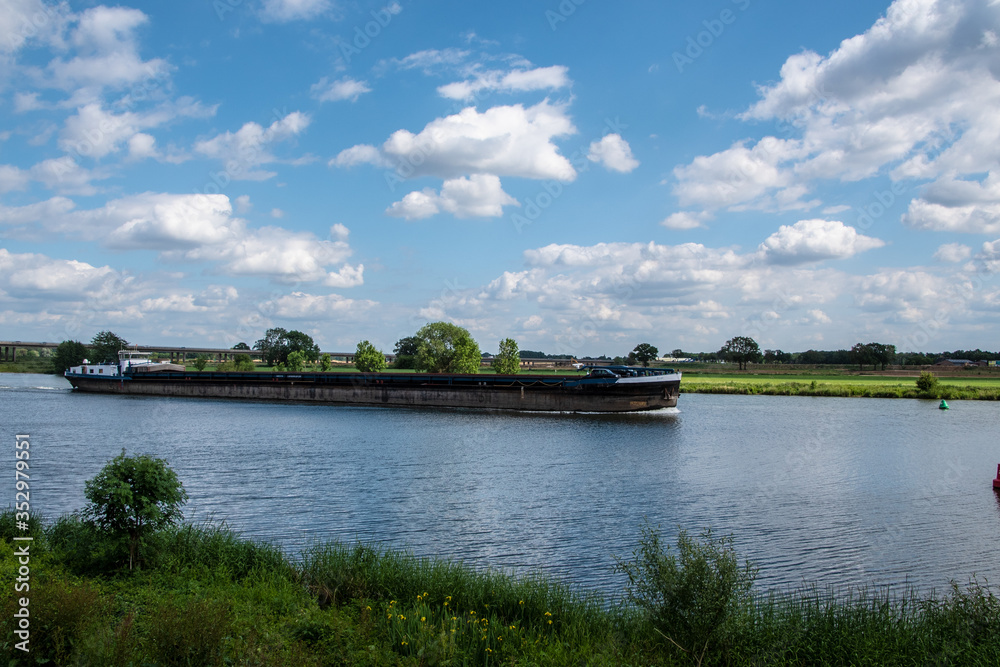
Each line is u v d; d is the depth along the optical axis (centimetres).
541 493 3098
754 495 3111
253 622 1201
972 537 2403
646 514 2712
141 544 1541
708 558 1282
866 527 2533
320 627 1188
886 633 1254
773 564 2089
